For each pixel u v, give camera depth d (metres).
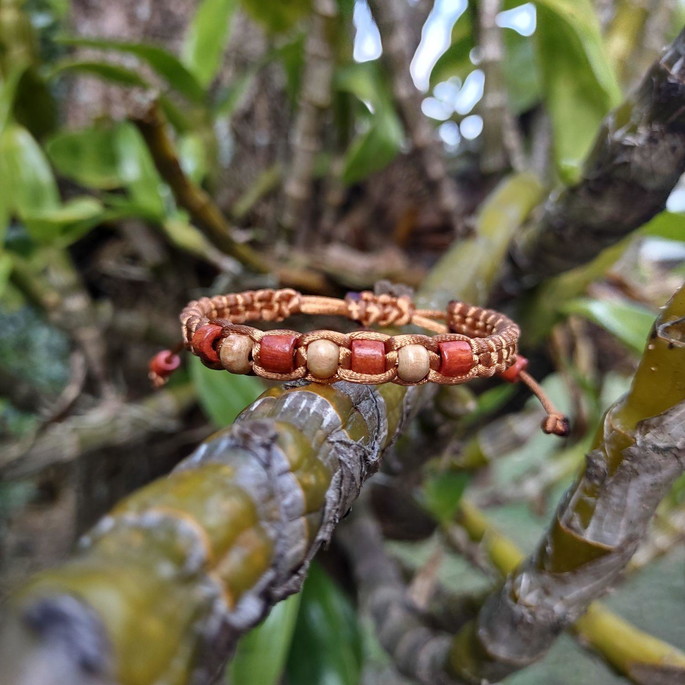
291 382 0.13
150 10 0.31
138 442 0.33
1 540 0.58
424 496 0.30
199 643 0.07
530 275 0.23
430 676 0.22
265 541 0.08
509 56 0.27
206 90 0.30
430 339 0.13
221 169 0.30
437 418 0.21
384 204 0.32
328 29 0.23
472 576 0.56
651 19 0.22
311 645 0.27
